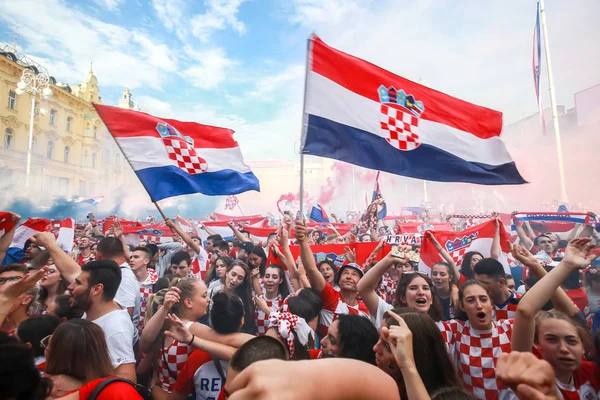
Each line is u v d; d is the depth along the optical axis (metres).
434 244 5.00
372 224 7.73
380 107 3.88
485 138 4.25
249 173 5.84
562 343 2.29
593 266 4.95
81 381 2.04
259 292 5.17
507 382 1.03
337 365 0.74
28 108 36.34
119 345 2.69
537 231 7.29
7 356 1.42
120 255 4.16
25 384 1.44
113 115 4.84
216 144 5.64
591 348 2.45
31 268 4.22
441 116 4.11
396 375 1.87
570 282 5.00
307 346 2.85
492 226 4.98
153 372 3.16
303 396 0.65
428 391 1.92
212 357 2.72
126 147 4.83
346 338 2.32
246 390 0.65
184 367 2.79
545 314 2.44
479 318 2.87
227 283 4.65
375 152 3.79
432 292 3.32
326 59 3.73
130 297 3.97
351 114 3.75
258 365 0.69
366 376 0.74
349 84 3.79
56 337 2.10
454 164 4.02
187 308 3.11
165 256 7.19
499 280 3.58
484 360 2.83
